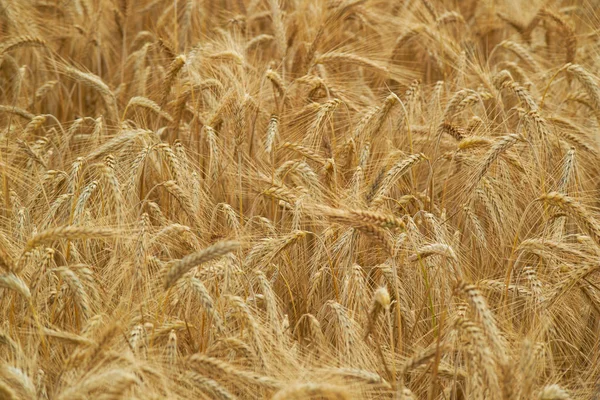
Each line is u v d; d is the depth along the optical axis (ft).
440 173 16.33
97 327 10.18
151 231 12.58
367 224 10.05
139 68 19.56
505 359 8.75
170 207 14.70
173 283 9.44
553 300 11.16
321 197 13.19
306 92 17.47
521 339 10.71
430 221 12.75
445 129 14.34
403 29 21.58
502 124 16.65
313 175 13.34
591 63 21.67
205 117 17.10
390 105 15.01
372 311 10.20
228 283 11.37
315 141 15.35
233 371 9.67
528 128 13.91
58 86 19.98
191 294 11.52
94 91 21.04
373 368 10.68
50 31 21.89
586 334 12.57
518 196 14.55
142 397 9.02
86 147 16.61
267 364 10.15
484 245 13.16
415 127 16.31
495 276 13.39
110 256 13.08
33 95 19.74
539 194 13.65
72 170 13.23
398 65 20.71
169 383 9.75
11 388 9.02
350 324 10.67
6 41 18.57
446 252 11.01
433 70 21.38
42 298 11.51
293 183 15.71
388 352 11.36
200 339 11.37
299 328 12.29
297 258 13.37
